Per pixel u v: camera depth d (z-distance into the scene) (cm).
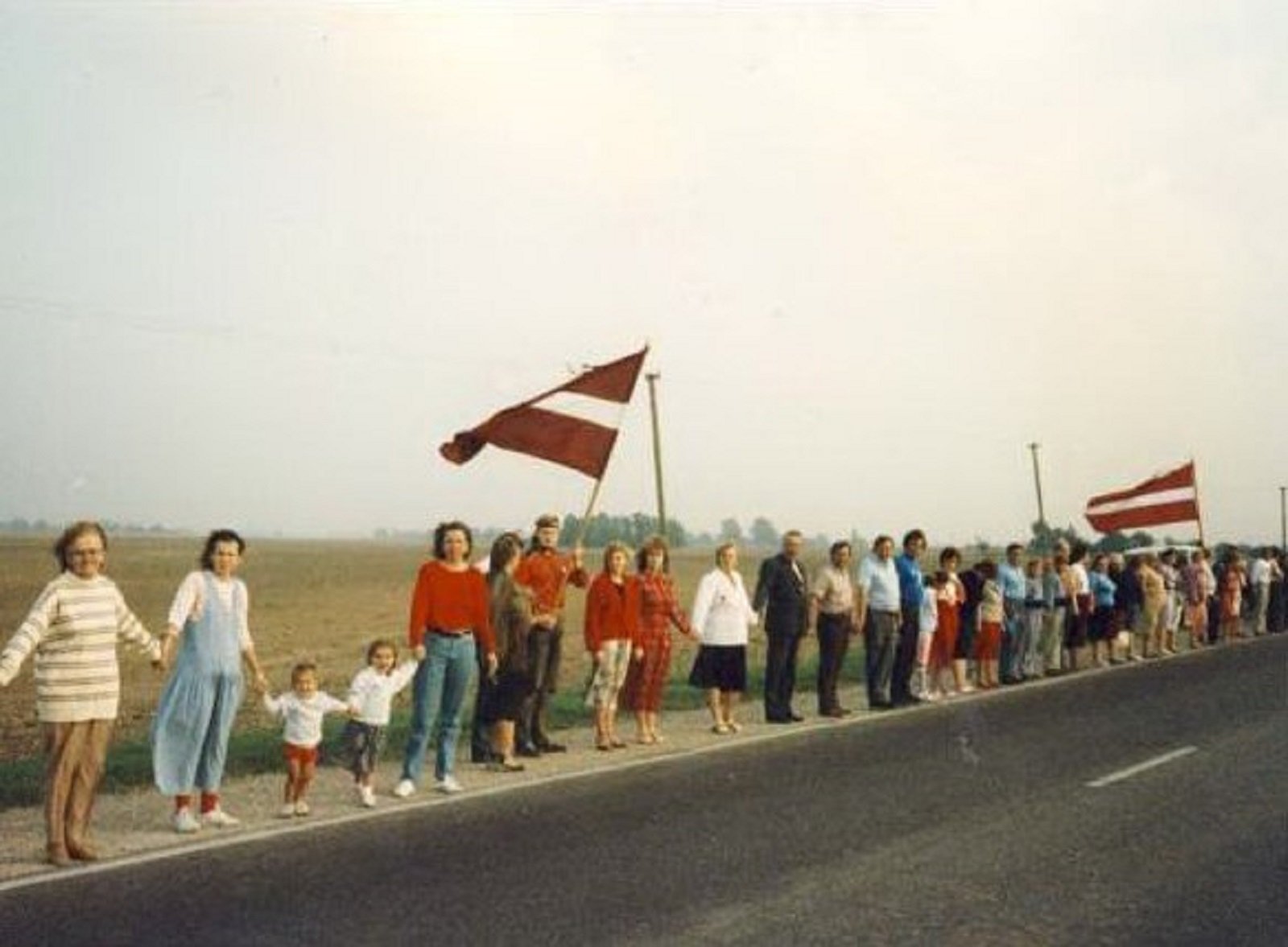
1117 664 2119
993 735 1212
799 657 2434
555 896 619
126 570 7075
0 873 665
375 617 4106
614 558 1167
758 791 909
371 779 875
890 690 1593
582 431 1166
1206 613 2530
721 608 1280
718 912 590
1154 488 2522
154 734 777
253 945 537
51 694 693
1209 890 634
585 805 859
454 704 931
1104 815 819
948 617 1627
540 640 1082
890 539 1507
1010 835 758
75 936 550
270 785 964
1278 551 3036
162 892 623
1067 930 565
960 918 582
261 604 4781
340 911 590
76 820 697
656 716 1350
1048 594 1891
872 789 913
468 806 857
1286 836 758
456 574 930
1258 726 1266
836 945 540
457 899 611
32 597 4953
